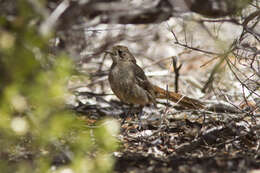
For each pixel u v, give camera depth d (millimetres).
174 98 13219
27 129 6203
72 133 9000
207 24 14672
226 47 11359
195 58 17875
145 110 14406
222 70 13992
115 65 13156
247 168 8461
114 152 9578
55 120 5922
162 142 10734
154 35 14438
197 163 8867
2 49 6016
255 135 10648
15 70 5965
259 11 10477
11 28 6508
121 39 12992
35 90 5840
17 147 9148
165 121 11938
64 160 8633
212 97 14531
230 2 10500
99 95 14453
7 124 6070
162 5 10812
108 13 9539
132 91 13148
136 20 11852
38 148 8688
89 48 12500
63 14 8438
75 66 10461
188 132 11164
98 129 6301
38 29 6211
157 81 16688
